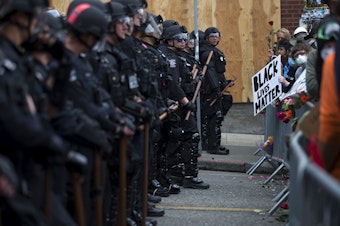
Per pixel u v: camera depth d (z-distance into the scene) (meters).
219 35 19.66
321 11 21.69
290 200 8.14
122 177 9.65
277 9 23.39
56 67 7.75
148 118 10.84
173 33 15.27
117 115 9.35
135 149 11.16
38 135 6.31
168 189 14.88
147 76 11.91
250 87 23.59
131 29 11.16
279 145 15.62
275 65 16.80
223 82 19.97
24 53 7.02
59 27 8.59
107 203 9.95
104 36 9.12
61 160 6.62
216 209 13.83
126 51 11.67
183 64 15.64
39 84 7.38
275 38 23.42
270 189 15.85
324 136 6.85
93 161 8.53
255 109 17.19
